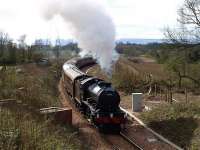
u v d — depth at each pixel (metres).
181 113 23.03
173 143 18.77
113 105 21.94
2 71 30.09
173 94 34.66
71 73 32.22
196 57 32.72
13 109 18.38
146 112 25.83
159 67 55.84
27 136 13.98
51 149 13.83
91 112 22.05
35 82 32.84
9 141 12.77
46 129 16.75
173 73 39.34
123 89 37.94
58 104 27.58
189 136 18.97
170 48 32.91
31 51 65.75
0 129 13.77
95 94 22.47
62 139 16.22
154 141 19.25
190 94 34.91
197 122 20.50
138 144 18.67
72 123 22.30
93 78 25.44
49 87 36.00
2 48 59.69
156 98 32.72
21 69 43.84
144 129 21.86
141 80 39.81
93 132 20.59
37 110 20.41
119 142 18.86
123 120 21.73
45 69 54.34
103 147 17.72
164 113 24.11
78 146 16.42
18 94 22.95
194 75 38.62
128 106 29.45
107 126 22.16
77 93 27.20
